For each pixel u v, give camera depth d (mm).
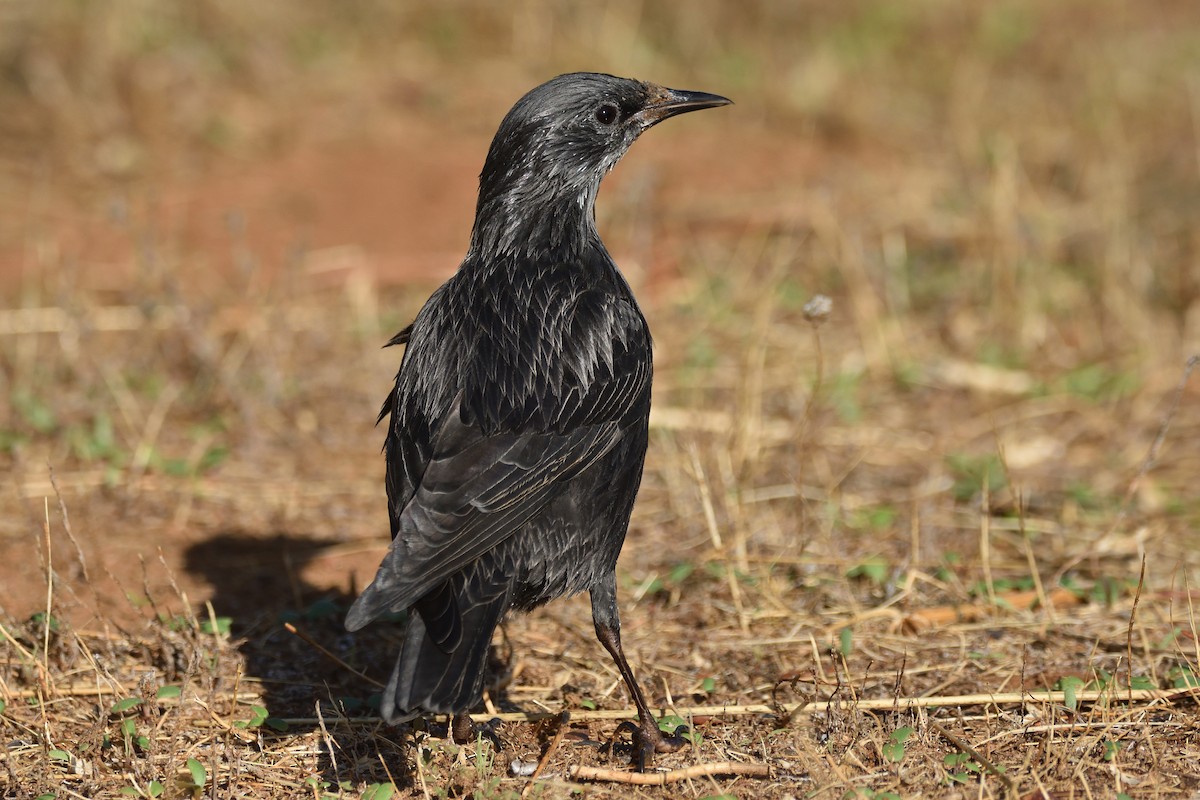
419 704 9375
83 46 27250
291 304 20094
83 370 17984
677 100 12289
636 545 15047
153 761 10758
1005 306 20406
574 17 30828
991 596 13398
